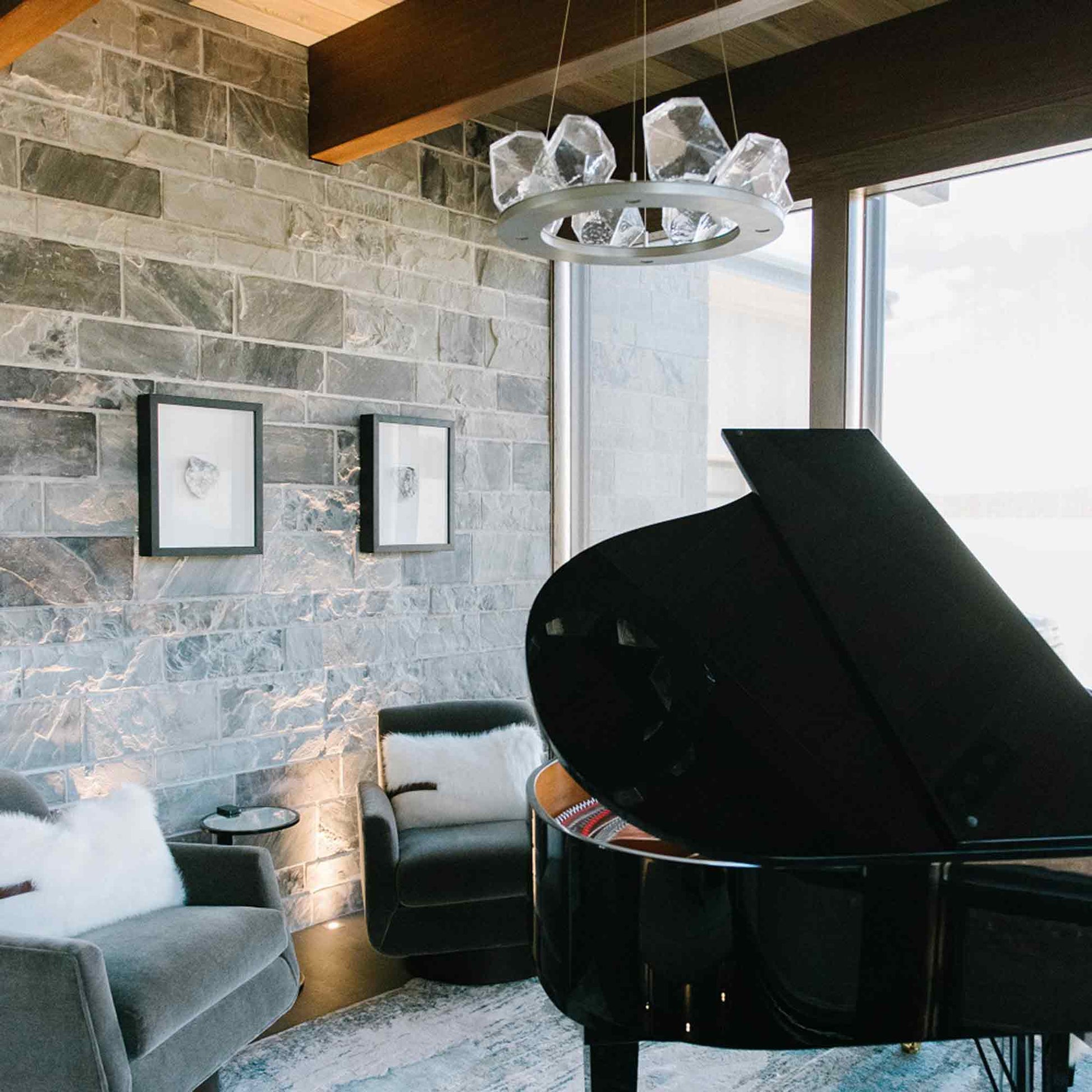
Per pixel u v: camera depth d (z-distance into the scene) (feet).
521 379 14.60
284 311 11.98
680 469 13.91
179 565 11.14
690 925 5.81
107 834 8.82
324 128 11.93
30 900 8.04
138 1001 7.31
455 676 13.84
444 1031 9.68
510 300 14.43
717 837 6.08
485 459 14.15
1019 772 6.53
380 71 11.26
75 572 10.37
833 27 11.38
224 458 11.38
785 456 9.04
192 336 11.21
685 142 6.73
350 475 12.65
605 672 7.42
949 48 10.75
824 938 5.58
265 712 11.89
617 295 14.66
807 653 7.70
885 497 8.83
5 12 8.16
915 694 7.16
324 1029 9.71
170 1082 7.55
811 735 7.02
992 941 5.51
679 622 7.90
